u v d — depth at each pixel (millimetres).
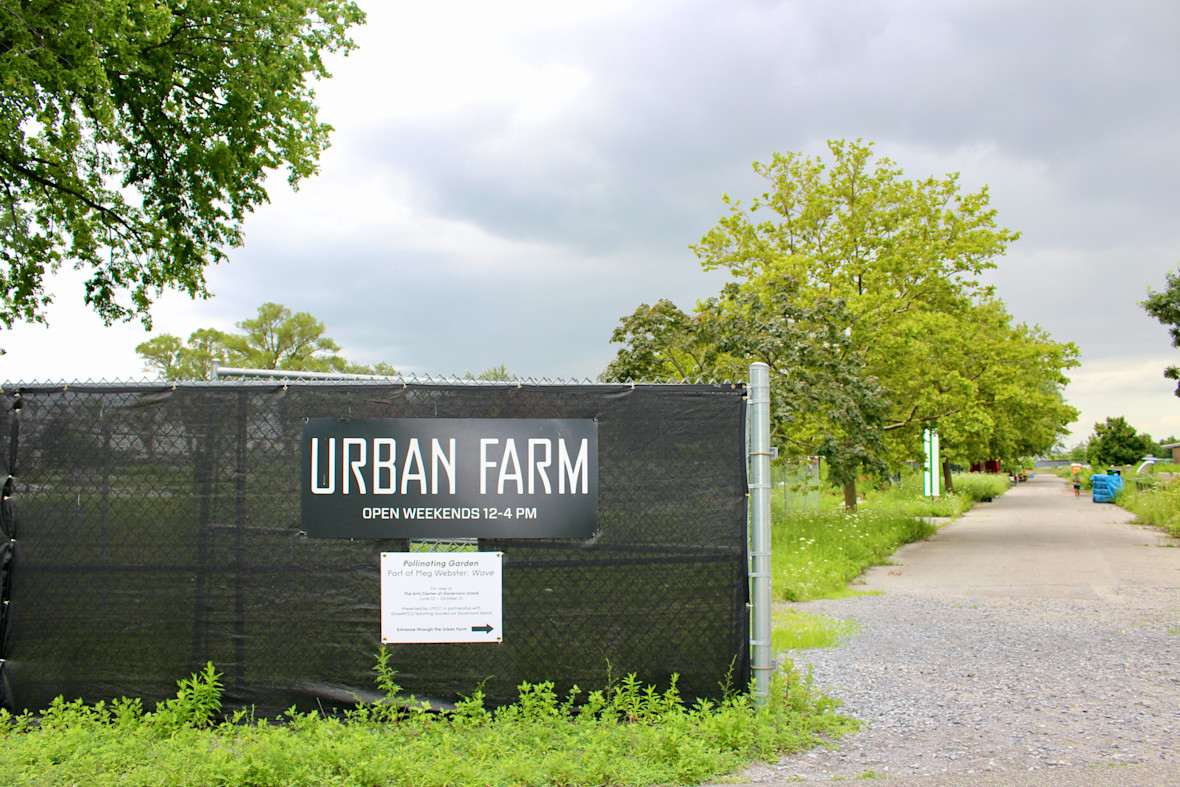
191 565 5406
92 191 19938
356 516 5383
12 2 13977
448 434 5426
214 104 18266
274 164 19156
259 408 5461
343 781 4309
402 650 5328
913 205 24500
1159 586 12180
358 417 5438
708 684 5379
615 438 5473
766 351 16766
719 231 26203
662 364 17797
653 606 5395
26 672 5410
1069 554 16828
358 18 18828
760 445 5449
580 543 5406
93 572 5438
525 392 5465
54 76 14227
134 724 5098
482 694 5207
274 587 5371
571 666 5340
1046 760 4727
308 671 5324
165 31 14539
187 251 19422
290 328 67188
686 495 5465
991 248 23922
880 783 4355
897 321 22844
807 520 19438
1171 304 24469
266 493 5422
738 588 5438
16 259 19938
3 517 5496
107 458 5477
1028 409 33188
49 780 4320
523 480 5414
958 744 5023
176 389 5488
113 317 20797
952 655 7680
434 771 4312
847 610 10414
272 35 17562
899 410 24156
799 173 26047
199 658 5355
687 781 4383
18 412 5539
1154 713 5711
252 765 4301
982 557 16672
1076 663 7320
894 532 19438
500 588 5352
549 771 4414
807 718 5359
